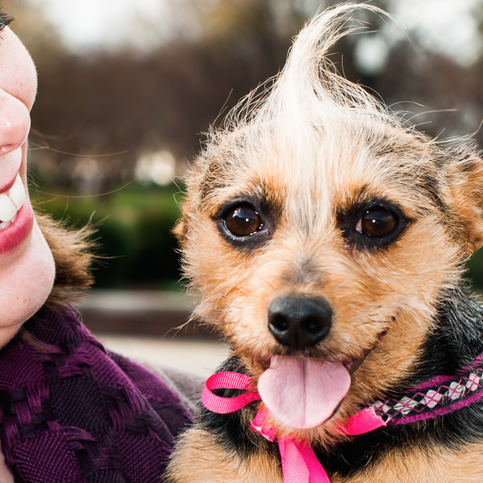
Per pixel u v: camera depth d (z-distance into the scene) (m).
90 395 2.22
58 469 1.96
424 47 21.62
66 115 26.75
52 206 16.67
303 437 2.24
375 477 2.26
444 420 2.32
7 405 2.05
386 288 2.36
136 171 29.09
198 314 2.79
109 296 16.61
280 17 25.00
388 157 2.57
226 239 2.63
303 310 2.05
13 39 2.28
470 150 3.20
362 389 2.38
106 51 27.67
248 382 2.47
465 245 2.83
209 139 3.27
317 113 2.61
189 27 27.05
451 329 2.47
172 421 2.64
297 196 2.47
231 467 2.50
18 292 2.02
